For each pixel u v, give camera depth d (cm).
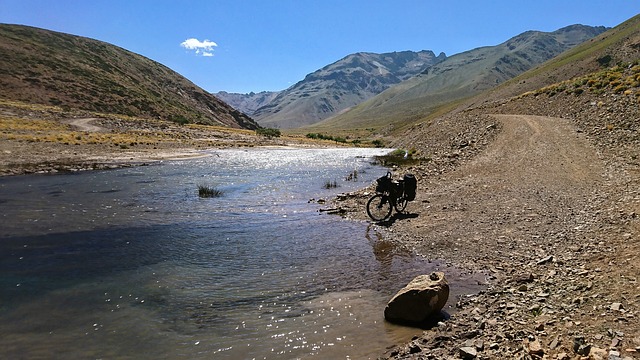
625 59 15162
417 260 1087
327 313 778
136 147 5334
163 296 862
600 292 736
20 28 16725
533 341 588
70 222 1561
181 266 1058
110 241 1298
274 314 775
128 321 746
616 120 3269
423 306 727
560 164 2409
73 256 1143
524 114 5231
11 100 10238
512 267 981
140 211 1777
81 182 2675
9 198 2069
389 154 5269
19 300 838
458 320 717
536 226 1295
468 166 2653
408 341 663
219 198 2111
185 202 1995
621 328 588
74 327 721
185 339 679
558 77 16712
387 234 1359
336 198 2050
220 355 627
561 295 762
